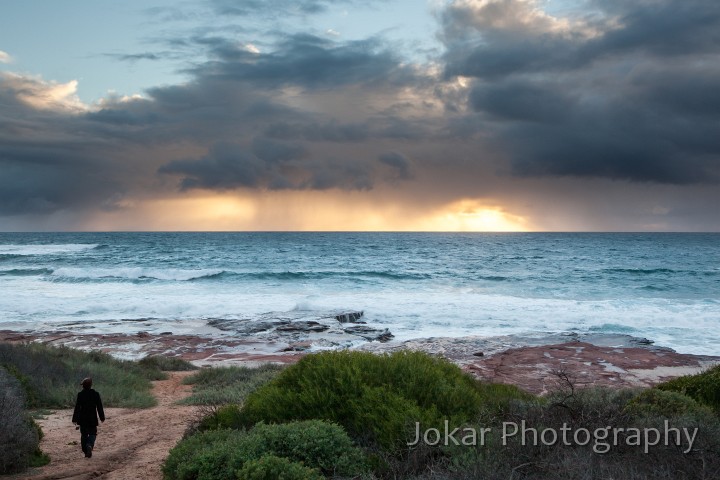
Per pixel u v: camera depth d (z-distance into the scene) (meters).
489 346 25.89
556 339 27.58
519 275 63.69
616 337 28.23
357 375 8.15
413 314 36.97
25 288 49.41
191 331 31.70
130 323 33.94
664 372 20.28
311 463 6.43
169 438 11.73
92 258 83.94
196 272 60.16
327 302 41.59
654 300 42.72
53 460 10.05
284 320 33.78
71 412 14.88
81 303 40.81
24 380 15.63
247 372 20.72
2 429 9.30
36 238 174.00
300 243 143.50
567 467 5.21
